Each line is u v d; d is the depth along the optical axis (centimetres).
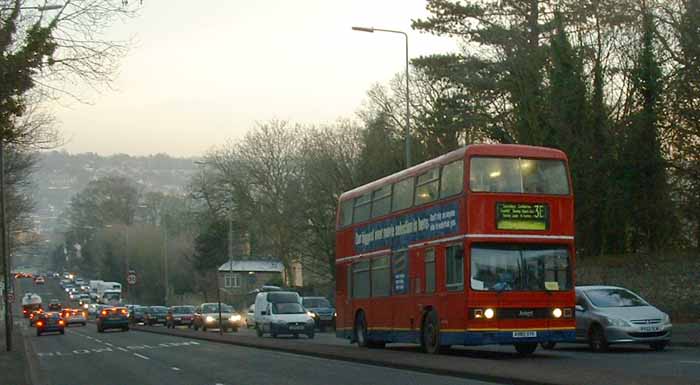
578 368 1802
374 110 6481
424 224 2389
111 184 14525
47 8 1803
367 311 2812
